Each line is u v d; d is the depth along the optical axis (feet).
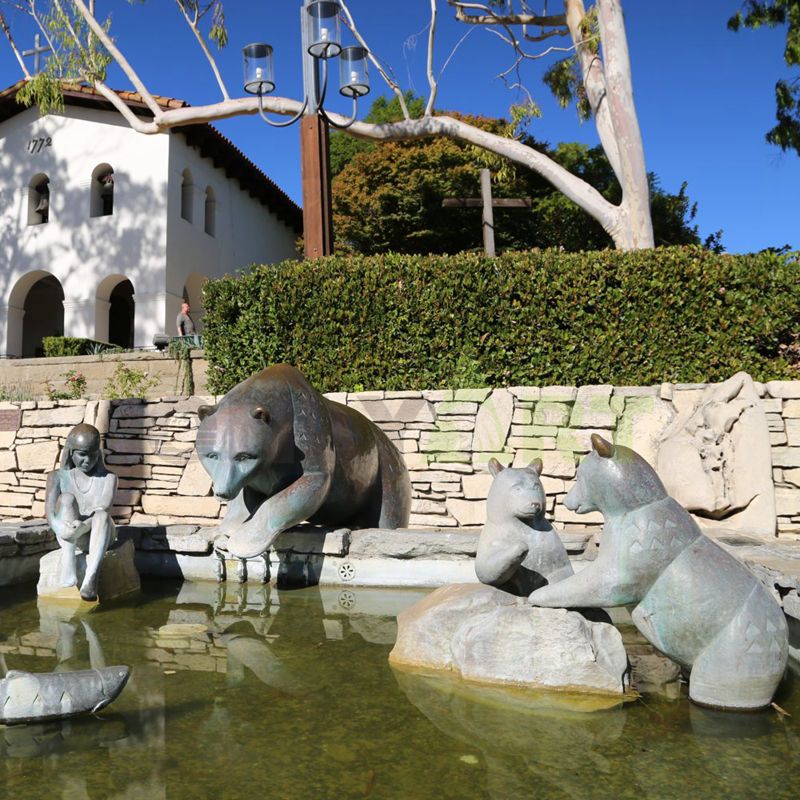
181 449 26.53
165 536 17.04
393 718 8.71
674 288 24.82
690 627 8.94
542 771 7.36
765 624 8.83
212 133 62.64
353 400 25.90
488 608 10.47
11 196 64.85
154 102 40.63
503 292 25.95
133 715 8.80
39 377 37.88
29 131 64.64
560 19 39.68
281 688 9.72
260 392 15.14
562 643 9.59
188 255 63.36
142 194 60.70
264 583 16.29
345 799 6.79
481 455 24.40
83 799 6.72
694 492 19.51
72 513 14.60
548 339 25.72
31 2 41.04
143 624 12.99
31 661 10.82
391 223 71.67
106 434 27.37
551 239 72.13
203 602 14.66
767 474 19.17
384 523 17.94
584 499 9.66
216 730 8.35
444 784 7.08
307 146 30.14
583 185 35.29
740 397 20.13
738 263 24.64
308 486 15.21
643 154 33.09
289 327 27.55
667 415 22.75
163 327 58.95
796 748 7.90
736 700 8.82
